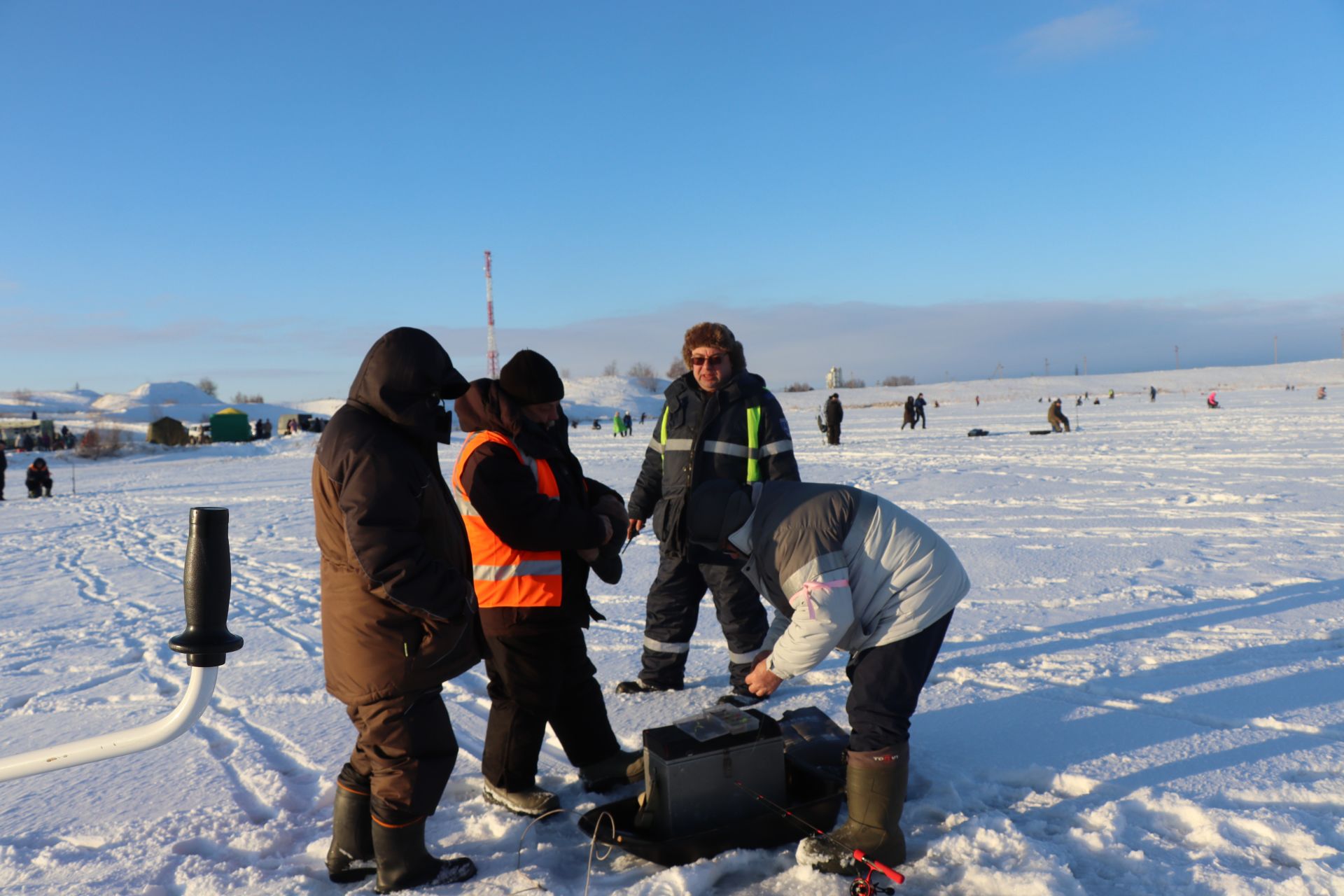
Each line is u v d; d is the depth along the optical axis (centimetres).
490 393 293
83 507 1719
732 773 275
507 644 298
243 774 347
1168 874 240
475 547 300
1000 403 5725
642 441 3042
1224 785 293
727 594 407
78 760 184
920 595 254
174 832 297
